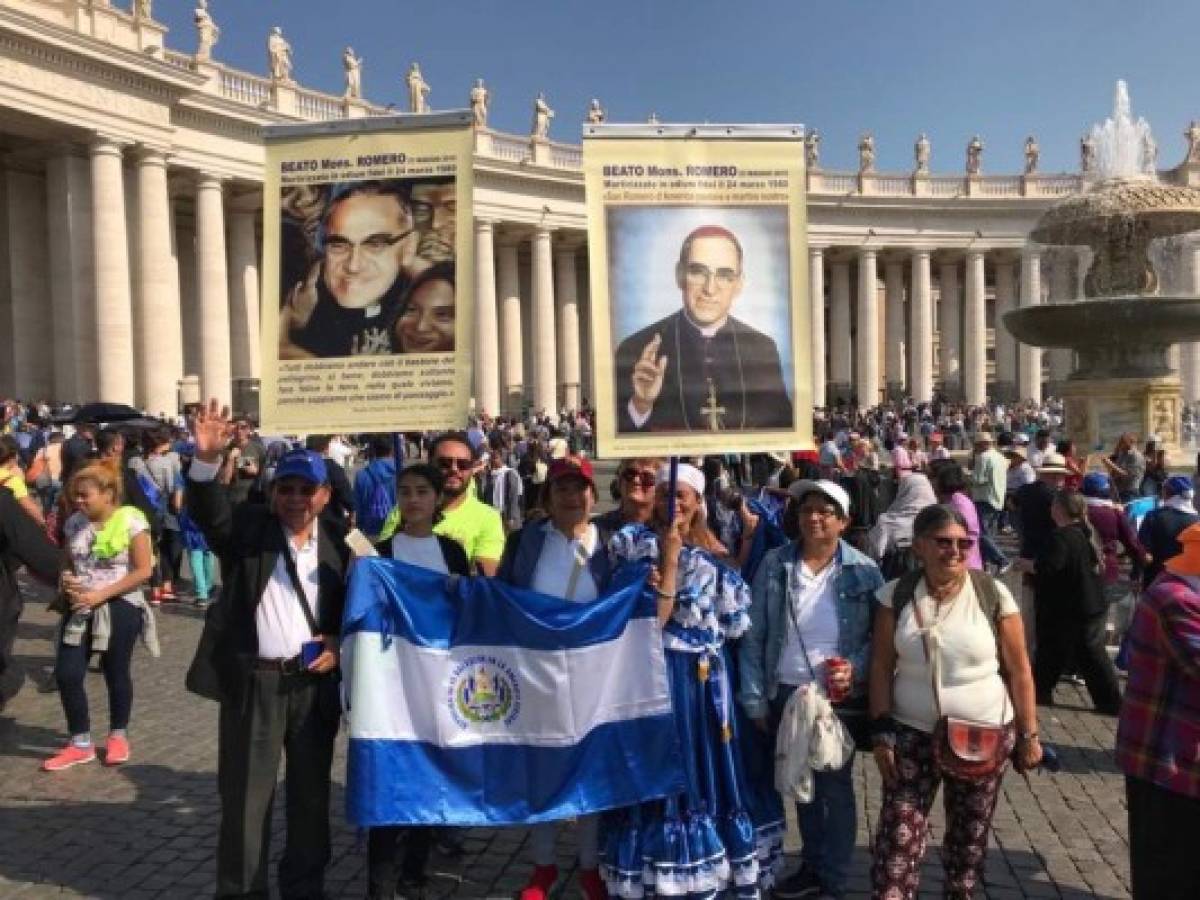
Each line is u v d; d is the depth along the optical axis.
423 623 5.37
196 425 5.38
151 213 38.25
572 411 52.25
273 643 5.34
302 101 45.97
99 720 9.27
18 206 38.03
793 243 5.36
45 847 6.46
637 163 5.26
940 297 70.50
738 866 5.20
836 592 5.41
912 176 65.00
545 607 5.35
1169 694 4.45
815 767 5.13
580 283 65.75
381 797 5.21
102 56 35.31
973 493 19.45
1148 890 4.53
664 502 5.63
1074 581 9.38
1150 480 16.27
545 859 5.50
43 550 7.72
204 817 6.96
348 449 22.20
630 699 5.27
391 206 5.61
